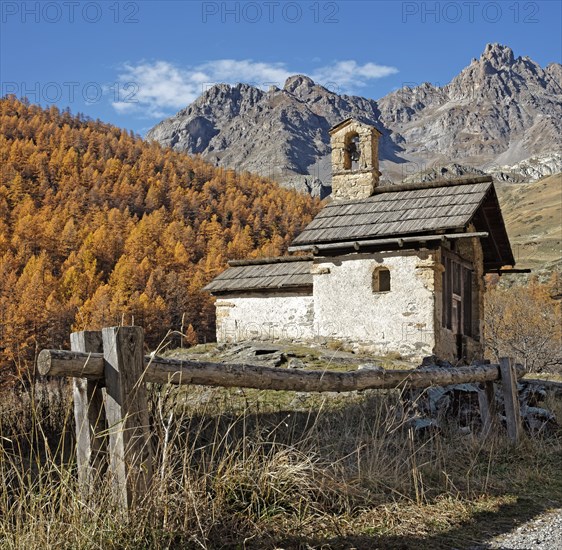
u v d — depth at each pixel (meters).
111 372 3.99
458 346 18.75
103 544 3.71
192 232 111.00
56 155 147.75
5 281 63.22
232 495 4.61
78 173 144.50
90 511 3.84
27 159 141.25
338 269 18.59
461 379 7.08
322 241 18.25
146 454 4.04
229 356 15.91
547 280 64.38
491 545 4.27
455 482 5.72
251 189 159.88
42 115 183.12
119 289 63.88
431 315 17.06
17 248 91.50
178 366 4.52
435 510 4.95
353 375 5.98
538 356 26.88
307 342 19.72
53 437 7.00
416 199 18.78
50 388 7.73
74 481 4.08
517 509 5.15
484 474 6.12
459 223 16.78
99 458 4.09
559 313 36.53
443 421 7.68
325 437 6.27
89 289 72.56
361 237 17.83
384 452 5.80
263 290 20.88
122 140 170.50
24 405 7.01
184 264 94.06
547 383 11.17
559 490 5.76
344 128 20.45
